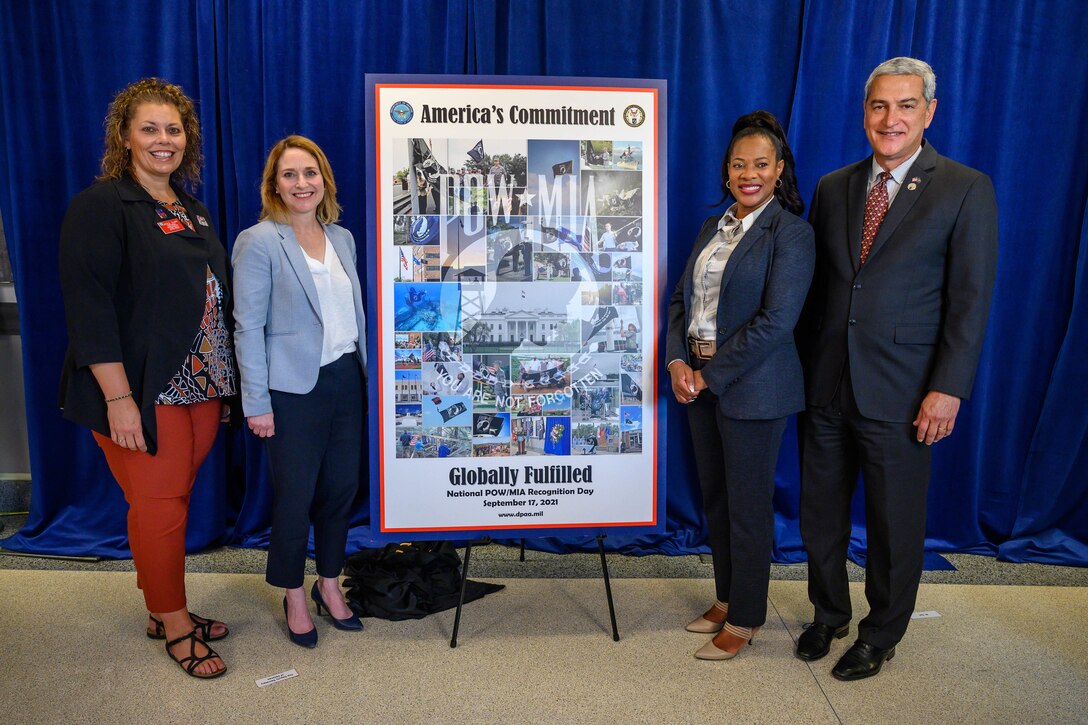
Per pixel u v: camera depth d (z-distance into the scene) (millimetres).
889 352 1902
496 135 2162
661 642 2182
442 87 2139
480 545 2918
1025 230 2727
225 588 2512
